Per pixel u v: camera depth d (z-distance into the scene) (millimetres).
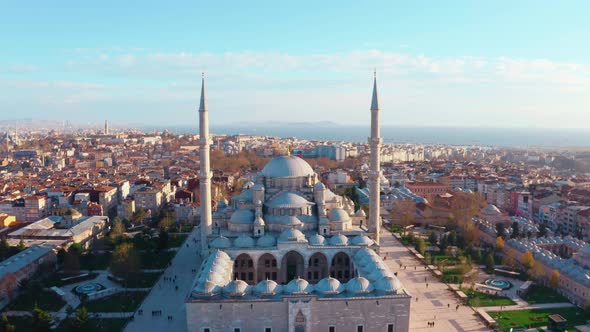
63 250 193625
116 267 171000
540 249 194375
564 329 129625
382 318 127938
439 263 193000
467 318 143125
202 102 183625
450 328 136250
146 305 153000
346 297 127750
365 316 127562
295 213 181000
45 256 187875
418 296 160125
